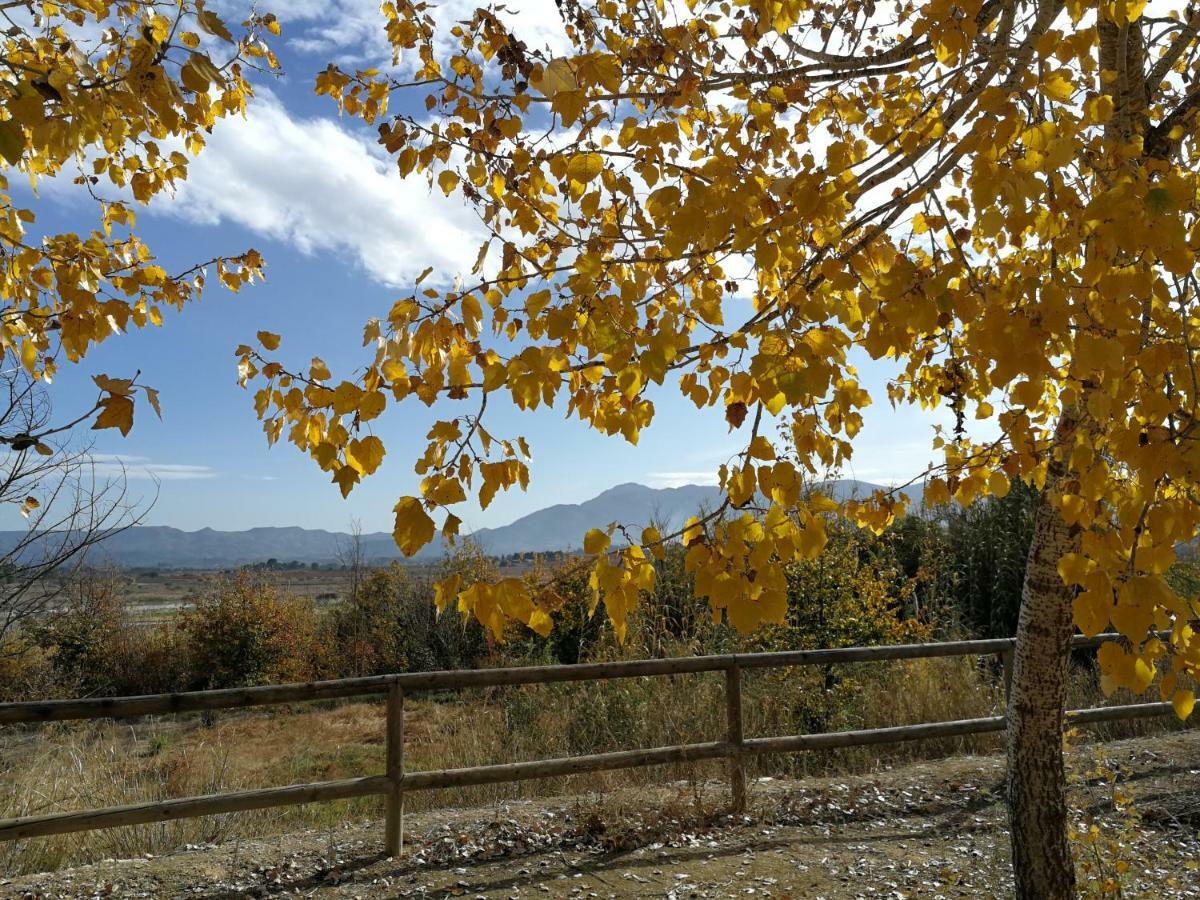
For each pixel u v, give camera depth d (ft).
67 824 13.61
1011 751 11.57
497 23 9.38
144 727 45.39
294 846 16.28
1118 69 8.45
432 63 10.32
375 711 48.16
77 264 11.85
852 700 25.05
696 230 6.31
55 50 11.21
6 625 20.10
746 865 15.33
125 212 13.51
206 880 14.80
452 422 6.86
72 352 11.43
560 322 6.89
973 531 41.60
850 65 8.96
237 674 57.11
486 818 17.51
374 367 6.91
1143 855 14.60
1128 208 5.29
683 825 17.12
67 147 7.82
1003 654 20.35
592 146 7.89
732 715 17.78
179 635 58.23
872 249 7.57
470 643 53.72
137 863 15.58
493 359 7.40
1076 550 10.87
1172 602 5.74
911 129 7.70
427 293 7.23
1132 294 5.53
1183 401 5.82
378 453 6.77
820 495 6.86
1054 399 11.11
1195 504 5.73
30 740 32.78
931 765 21.03
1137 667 6.11
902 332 6.30
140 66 7.29
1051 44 6.15
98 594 54.54
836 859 15.57
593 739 24.41
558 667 16.61
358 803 24.70
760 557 6.31
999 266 8.60
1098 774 15.31
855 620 26.86
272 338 6.95
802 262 7.77
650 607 30.89
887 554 34.37
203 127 12.20
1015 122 5.72
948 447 10.85
